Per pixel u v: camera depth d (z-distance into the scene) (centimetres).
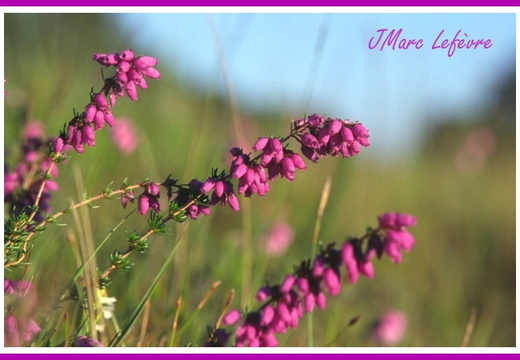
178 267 450
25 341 292
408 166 905
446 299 623
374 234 243
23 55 792
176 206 309
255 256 550
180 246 470
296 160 284
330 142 282
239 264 531
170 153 701
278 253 560
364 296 589
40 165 374
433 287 650
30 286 317
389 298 595
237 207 296
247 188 290
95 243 468
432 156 982
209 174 615
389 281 627
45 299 342
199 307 381
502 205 863
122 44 824
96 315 327
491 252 734
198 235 523
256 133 796
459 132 1030
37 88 624
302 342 487
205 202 308
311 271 248
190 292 476
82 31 862
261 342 252
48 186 370
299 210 642
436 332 589
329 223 646
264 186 288
